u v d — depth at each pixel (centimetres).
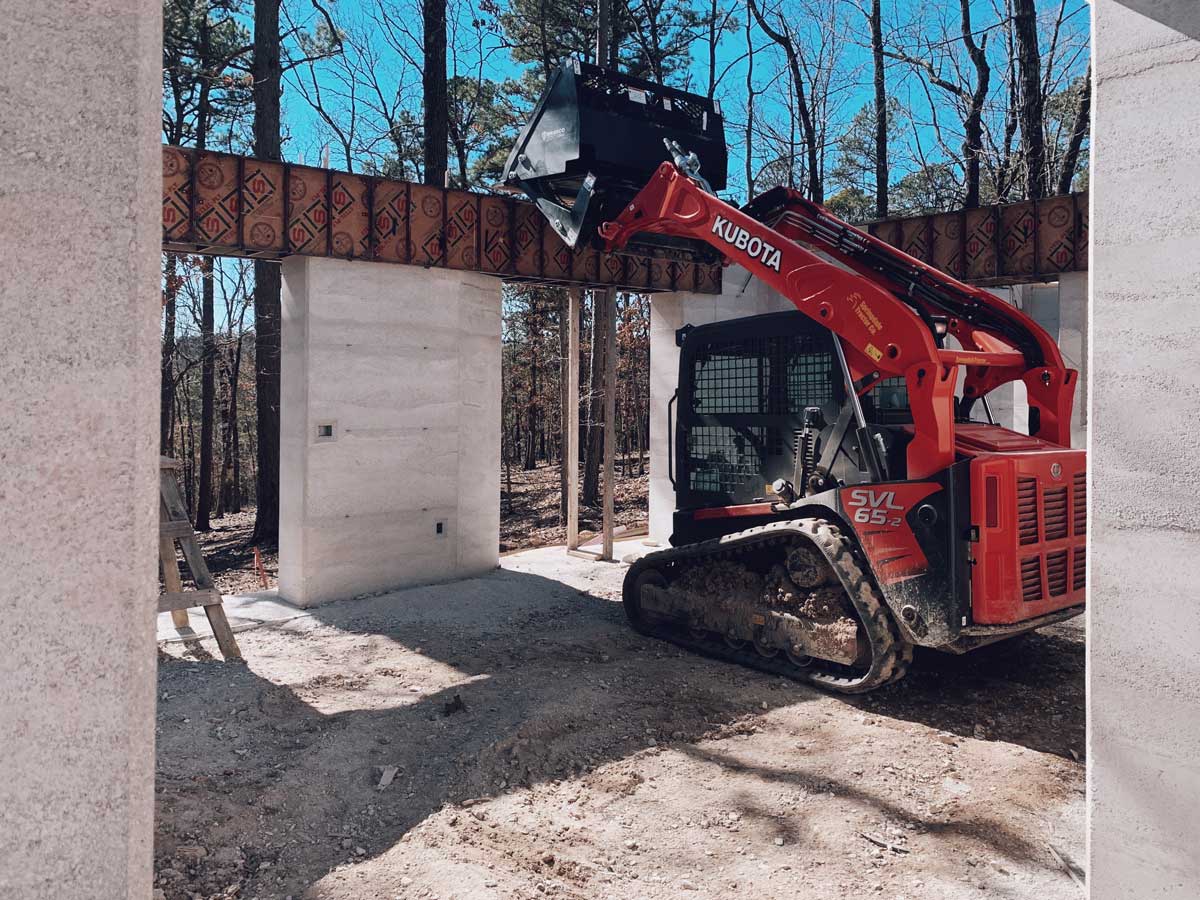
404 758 473
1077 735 517
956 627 533
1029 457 548
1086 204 834
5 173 129
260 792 425
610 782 446
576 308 1064
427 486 878
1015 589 534
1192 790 217
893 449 584
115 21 138
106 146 137
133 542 139
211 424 2289
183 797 412
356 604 805
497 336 949
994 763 469
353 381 820
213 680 603
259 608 793
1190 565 216
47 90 132
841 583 574
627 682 602
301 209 779
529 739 490
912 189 2483
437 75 1441
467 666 646
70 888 135
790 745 497
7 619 130
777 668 620
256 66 1446
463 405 909
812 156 2164
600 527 1584
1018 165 1723
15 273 130
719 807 420
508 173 833
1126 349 228
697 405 734
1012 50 1783
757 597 646
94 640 137
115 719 139
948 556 534
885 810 414
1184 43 216
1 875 130
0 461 129
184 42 2167
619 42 2242
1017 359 613
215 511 3098
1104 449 233
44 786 133
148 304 142
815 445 620
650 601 723
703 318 1107
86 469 135
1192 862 217
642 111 805
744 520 686
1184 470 217
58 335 133
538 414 3158
